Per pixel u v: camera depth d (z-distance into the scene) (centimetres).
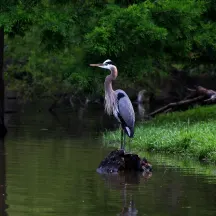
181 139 1839
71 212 1104
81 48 2372
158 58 2373
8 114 3259
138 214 1102
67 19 2167
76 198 1207
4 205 1143
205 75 4369
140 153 1823
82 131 2447
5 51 3603
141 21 2183
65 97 4053
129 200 1201
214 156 1677
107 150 1855
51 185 1319
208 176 1453
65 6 2294
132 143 1983
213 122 2191
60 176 1419
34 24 2222
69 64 2356
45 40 2233
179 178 1426
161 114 2792
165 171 1518
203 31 2422
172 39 2333
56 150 1839
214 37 2417
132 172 1503
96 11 2272
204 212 1122
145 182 1380
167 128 2169
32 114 3294
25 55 3603
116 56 2175
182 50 2453
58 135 2273
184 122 2297
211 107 2645
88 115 3294
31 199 1191
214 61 2712
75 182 1358
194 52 2631
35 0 2181
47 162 1605
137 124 2600
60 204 1156
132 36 2181
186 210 1132
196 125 2123
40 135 2266
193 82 4388
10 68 3594
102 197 1222
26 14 2127
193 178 1428
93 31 2117
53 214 1089
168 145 1848
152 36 2178
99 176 1439
